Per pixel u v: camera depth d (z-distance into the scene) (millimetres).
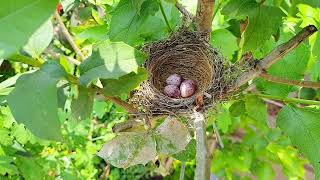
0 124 459
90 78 247
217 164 693
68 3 393
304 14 284
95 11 481
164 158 420
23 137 469
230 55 432
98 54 250
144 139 298
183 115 363
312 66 382
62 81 253
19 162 514
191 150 360
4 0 188
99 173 750
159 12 399
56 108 217
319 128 328
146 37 397
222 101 372
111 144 297
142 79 270
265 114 364
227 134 693
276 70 362
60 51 492
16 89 222
